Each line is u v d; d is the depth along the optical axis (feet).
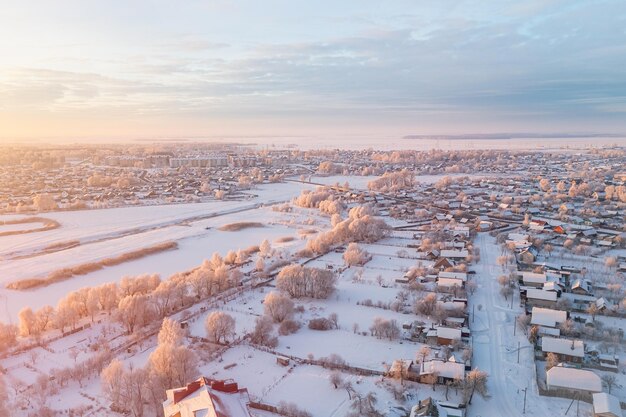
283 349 496.23
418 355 470.80
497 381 437.17
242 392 345.10
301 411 385.50
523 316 543.80
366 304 608.19
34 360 480.23
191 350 450.71
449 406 386.32
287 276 642.63
